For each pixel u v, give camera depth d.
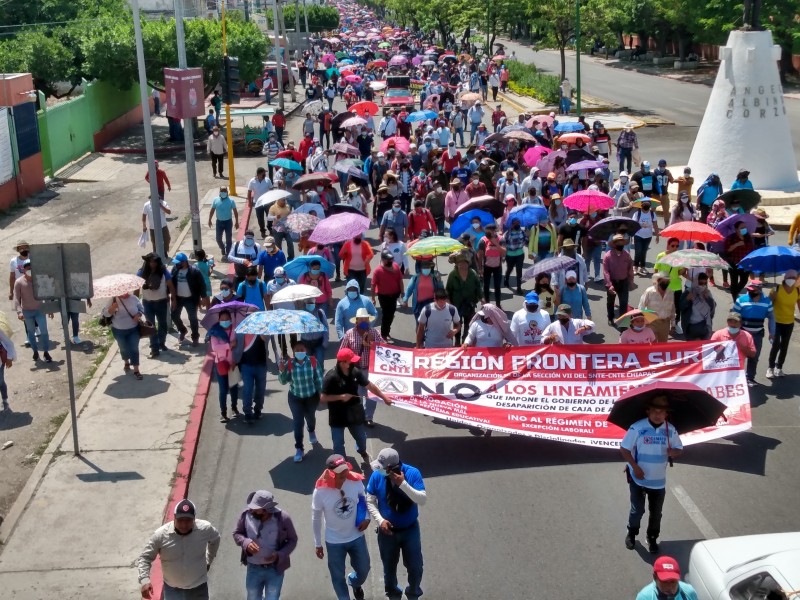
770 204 27.27
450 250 15.58
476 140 35.25
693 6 62.91
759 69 28.27
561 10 50.47
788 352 16.30
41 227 26.88
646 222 20.55
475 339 13.26
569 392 12.71
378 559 10.08
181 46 21.59
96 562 10.15
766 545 8.00
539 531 10.44
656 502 9.73
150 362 16.27
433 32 109.00
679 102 51.88
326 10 136.50
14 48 44.47
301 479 11.91
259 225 25.19
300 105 57.31
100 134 40.47
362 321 13.04
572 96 50.50
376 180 27.20
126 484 11.84
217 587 9.65
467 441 12.88
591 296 19.50
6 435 13.55
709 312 15.09
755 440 12.69
